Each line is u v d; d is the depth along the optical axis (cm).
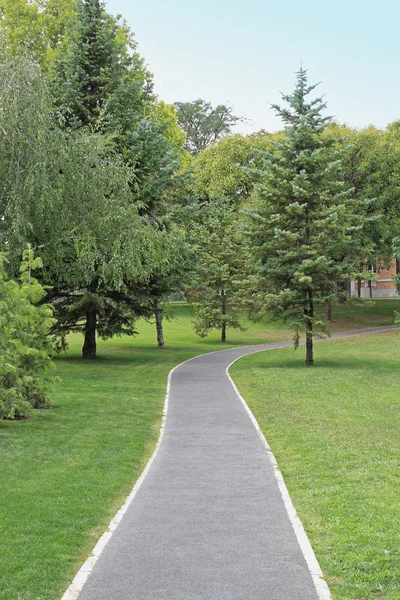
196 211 3616
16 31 4488
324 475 1120
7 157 2108
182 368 3145
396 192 5256
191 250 3331
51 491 987
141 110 3538
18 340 1622
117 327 3506
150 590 625
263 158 3209
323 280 3186
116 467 1184
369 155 5288
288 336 5456
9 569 672
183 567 685
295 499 970
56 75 3259
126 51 4528
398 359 3647
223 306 5116
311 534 801
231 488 1032
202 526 830
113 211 2427
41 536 777
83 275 2711
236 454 1303
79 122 3016
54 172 2198
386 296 7881
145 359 3597
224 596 611
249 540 773
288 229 3231
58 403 1955
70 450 1305
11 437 1403
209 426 1636
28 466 1148
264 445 1398
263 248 3212
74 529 811
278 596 612
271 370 3031
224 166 5944
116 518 867
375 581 647
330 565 691
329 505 926
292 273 3111
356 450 1337
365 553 724
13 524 816
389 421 1733
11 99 2077
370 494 981
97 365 3206
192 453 1314
